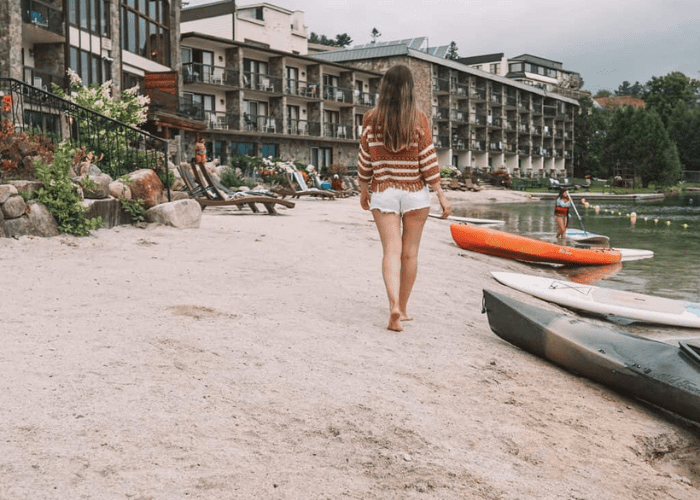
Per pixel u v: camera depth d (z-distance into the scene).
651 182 62.53
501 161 70.94
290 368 3.58
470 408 3.26
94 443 2.48
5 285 5.09
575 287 7.81
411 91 4.37
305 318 4.76
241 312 4.78
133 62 28.80
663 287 8.98
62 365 3.32
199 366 3.48
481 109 67.50
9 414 2.68
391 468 2.49
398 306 4.57
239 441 2.61
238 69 39.31
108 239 7.81
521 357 4.41
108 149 10.33
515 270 10.12
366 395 3.26
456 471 2.51
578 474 2.65
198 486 2.23
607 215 26.55
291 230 10.99
